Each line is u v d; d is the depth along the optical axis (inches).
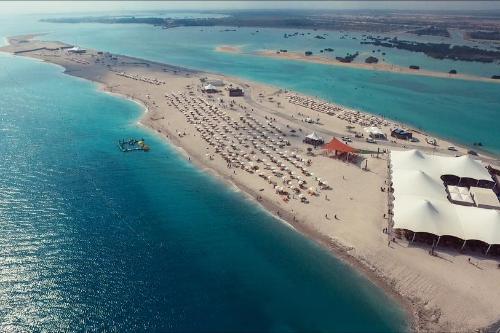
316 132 4468.5
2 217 2773.1
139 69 7775.6
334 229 2701.8
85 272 2262.6
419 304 2094.0
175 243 2561.5
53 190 3179.1
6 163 3656.5
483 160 3853.3
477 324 1967.3
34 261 2335.1
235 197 3137.3
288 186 3245.6
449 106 5698.8
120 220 2792.8
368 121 4859.7
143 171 3560.5
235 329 1932.8
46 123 4785.9
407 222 2544.3
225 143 4089.6
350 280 2267.5
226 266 2365.9
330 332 1931.6
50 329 1876.2
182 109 5206.7
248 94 6018.7
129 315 1984.5
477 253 2450.8
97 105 5531.5
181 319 1975.9
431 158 3467.0
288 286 2222.0
